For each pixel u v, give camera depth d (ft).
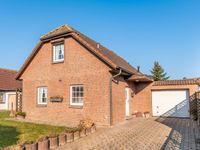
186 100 56.08
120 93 46.73
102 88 42.19
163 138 30.22
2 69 100.32
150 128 38.63
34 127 40.42
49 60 51.34
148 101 59.06
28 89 55.36
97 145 26.48
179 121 48.67
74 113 45.44
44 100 52.06
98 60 43.21
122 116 47.03
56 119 48.26
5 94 91.61
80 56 45.93
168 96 58.65
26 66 56.18
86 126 34.63
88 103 43.73
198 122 45.55
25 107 55.42
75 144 27.02
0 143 27.53
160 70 167.63
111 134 33.17
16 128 39.22
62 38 48.93
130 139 29.66
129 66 64.03
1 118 55.77
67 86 47.29
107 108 41.19
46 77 51.55
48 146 24.79
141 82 60.59
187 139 29.55
